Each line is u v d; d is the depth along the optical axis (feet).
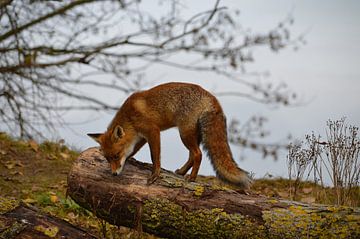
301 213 30.42
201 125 39.37
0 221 31.76
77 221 41.11
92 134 42.27
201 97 40.11
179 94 41.01
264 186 57.00
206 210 31.94
